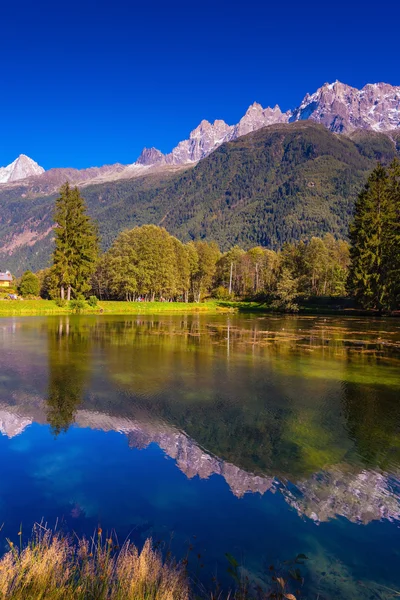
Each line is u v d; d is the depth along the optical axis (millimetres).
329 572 4867
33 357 20469
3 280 112375
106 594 3848
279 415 11422
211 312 68938
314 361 20531
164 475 7551
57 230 60312
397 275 57594
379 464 8211
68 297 60906
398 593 4516
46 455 8469
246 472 7738
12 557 4383
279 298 73125
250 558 5094
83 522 5867
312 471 7848
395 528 5922
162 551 5148
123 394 13445
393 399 13250
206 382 15461
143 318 50031
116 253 76188
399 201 63312
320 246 94625
